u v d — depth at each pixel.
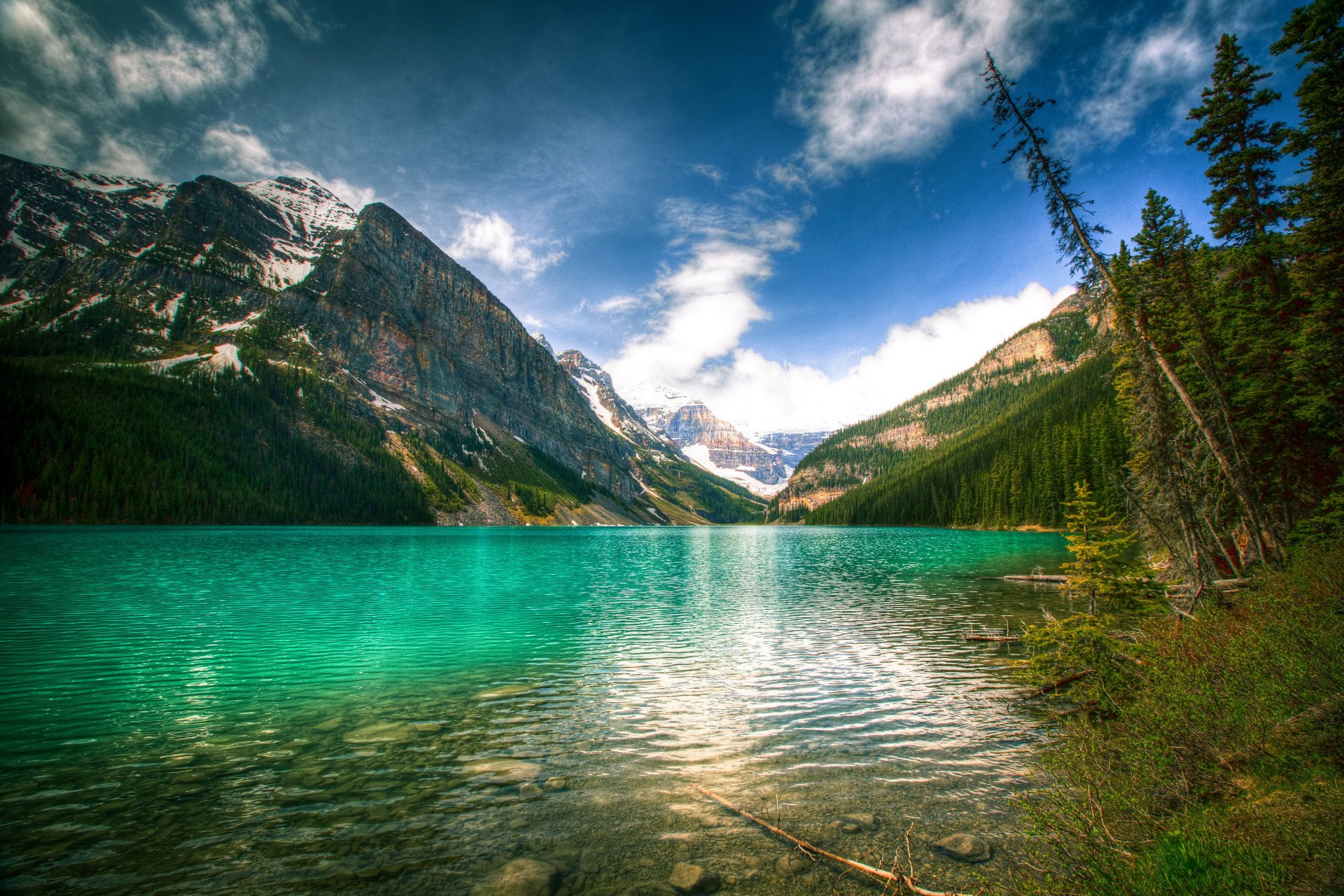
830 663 18.86
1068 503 15.09
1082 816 7.08
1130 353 17.88
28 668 17.78
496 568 54.94
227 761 10.94
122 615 26.27
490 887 6.84
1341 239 19.30
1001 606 29.91
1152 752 8.14
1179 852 5.88
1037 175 17.89
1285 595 13.41
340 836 8.12
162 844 7.89
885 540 101.50
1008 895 6.39
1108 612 14.27
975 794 9.50
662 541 123.19
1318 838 5.31
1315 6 19.19
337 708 14.27
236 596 32.84
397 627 24.94
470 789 9.75
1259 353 25.02
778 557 71.19
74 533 80.81
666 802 9.27
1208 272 26.75
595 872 7.22
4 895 6.60
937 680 16.69
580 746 11.78
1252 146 24.66
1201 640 11.93
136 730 12.60
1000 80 17.98
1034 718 13.38
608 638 23.06
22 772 10.35
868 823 8.50
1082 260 17.81
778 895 6.70
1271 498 25.86
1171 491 16.64
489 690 15.88
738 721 13.29
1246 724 8.23
